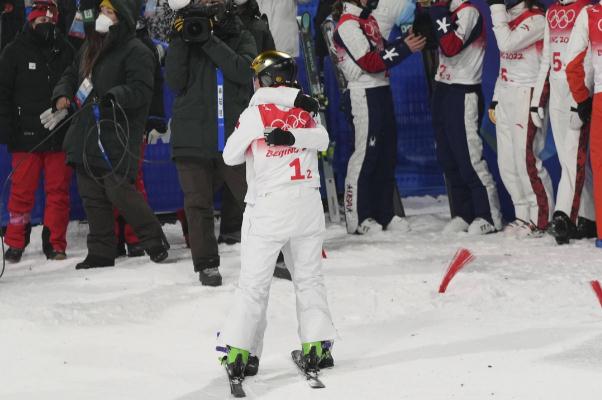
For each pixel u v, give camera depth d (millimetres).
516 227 25125
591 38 21938
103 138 21484
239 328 12305
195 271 19016
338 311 16641
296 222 12648
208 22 18453
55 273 21719
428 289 17938
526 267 20156
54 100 21969
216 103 18891
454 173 26562
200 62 19016
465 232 26156
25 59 23203
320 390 11969
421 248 23312
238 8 21984
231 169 19047
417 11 25969
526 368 12266
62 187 23672
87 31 21750
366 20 26406
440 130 26531
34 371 13367
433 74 28250
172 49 18844
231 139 12945
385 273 19938
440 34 25141
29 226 23812
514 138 24859
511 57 24672
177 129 18891
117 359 13906
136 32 24062
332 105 30047
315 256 12891
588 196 24312
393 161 27188
